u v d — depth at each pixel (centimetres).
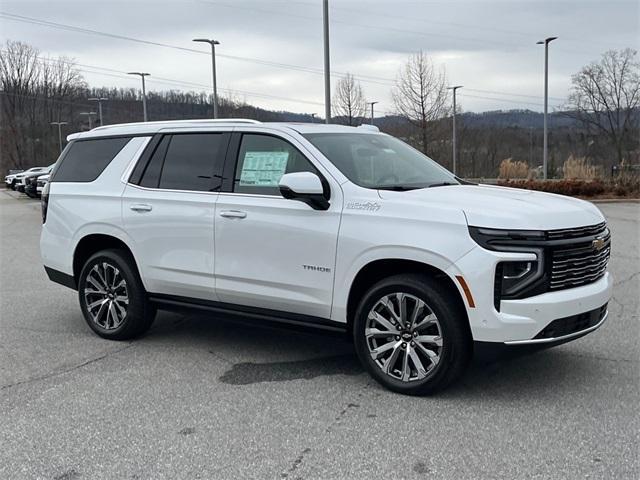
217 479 339
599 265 456
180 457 364
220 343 590
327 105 1891
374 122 4000
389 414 418
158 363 532
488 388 460
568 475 335
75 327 655
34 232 1647
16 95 7962
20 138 8006
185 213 542
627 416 408
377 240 443
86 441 385
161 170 573
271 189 504
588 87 5612
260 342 592
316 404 438
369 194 462
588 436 380
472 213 419
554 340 417
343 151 507
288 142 506
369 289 459
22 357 553
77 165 637
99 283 611
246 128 533
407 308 446
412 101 3319
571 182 2567
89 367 523
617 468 342
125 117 5878
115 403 444
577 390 454
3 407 440
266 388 470
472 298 411
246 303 523
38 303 770
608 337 579
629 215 1812
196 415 422
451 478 335
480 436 383
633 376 480
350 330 481
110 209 591
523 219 412
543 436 381
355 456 361
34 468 354
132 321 590
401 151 566
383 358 460
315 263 475
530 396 444
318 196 468
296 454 365
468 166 5003
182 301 564
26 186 3406
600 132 5631
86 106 7819
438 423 402
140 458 363
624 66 5447
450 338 427
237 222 511
